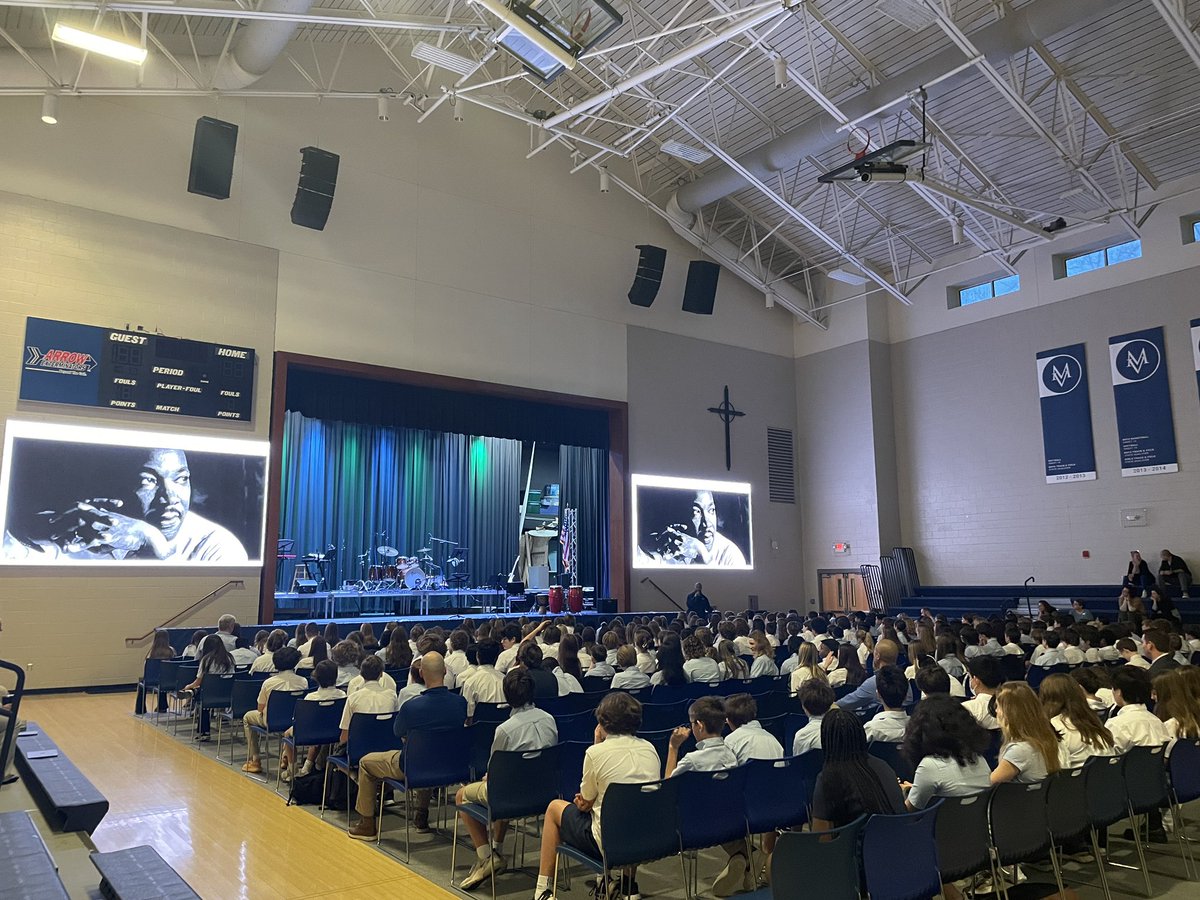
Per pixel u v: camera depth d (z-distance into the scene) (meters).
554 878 4.45
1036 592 17.25
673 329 19.70
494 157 17.36
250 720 7.36
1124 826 6.03
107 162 13.06
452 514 20.50
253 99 14.52
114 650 12.43
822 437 21.14
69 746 8.56
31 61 11.54
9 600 11.77
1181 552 15.83
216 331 13.74
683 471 19.34
